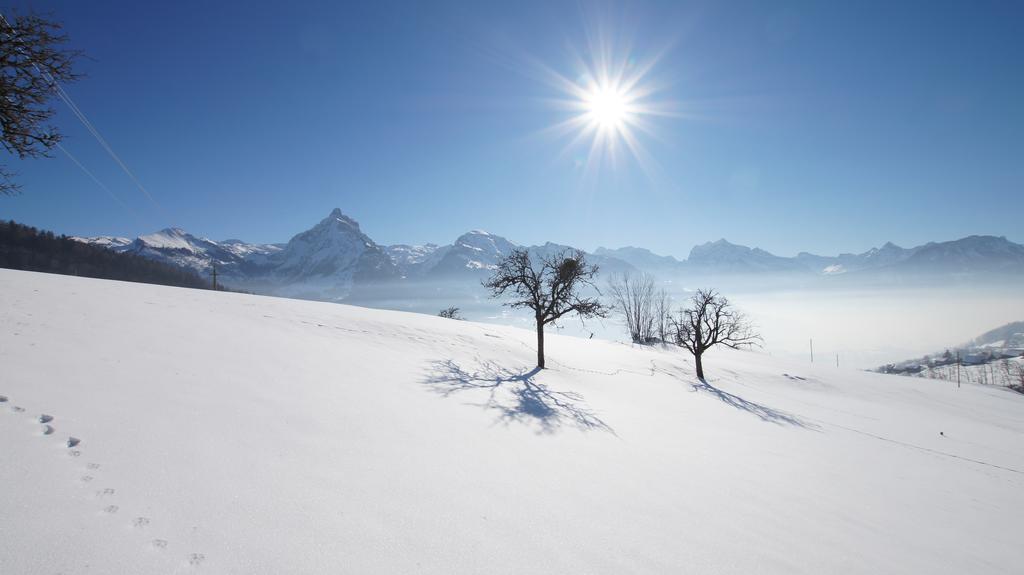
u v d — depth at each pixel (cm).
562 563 436
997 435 2950
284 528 407
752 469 980
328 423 734
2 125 996
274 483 492
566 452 852
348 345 1606
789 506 752
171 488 439
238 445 575
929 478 1254
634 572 441
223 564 343
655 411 1650
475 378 1544
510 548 448
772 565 512
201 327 1347
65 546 328
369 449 657
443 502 526
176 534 369
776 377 3944
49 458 444
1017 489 1344
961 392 4847
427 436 779
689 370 3469
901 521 794
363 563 378
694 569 469
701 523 603
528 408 1229
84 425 535
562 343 3341
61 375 691
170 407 658
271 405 766
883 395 4034
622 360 3111
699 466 924
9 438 462
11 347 780
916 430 2538
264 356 1145
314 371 1101
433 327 2473
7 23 952
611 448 950
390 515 471
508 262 2280
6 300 1165
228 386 826
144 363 861
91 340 945
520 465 718
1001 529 863
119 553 333
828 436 1780
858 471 1168
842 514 765
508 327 3594
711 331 3303
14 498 368
